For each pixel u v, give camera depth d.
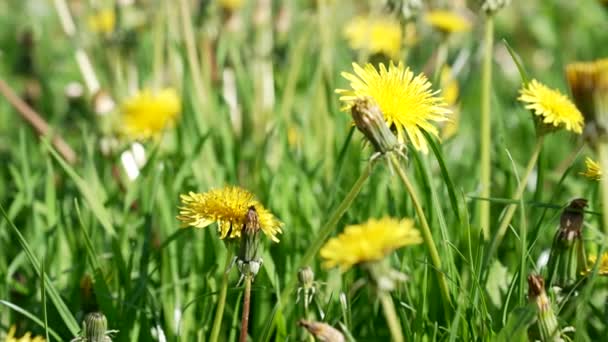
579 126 0.75
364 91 0.70
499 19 1.47
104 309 0.79
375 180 0.88
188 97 0.98
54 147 1.00
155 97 1.00
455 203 0.77
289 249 0.84
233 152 0.98
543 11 1.46
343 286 0.79
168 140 1.01
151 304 0.81
